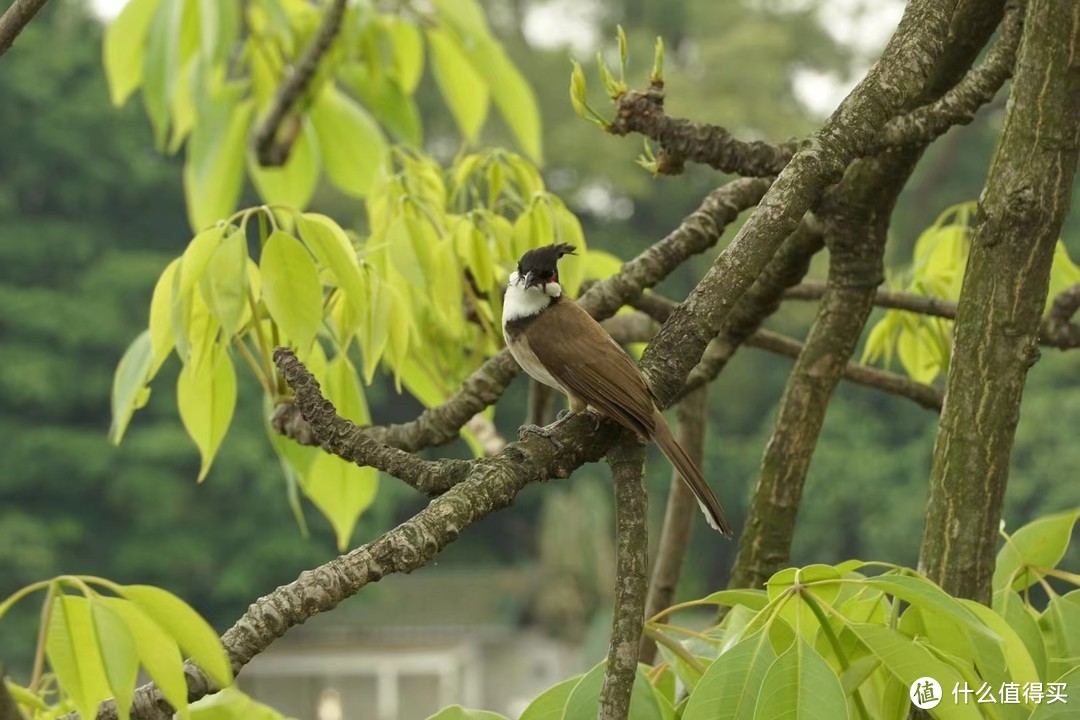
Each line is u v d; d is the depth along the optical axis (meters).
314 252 6.20
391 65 10.16
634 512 5.11
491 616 75.25
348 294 6.23
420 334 8.18
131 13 9.64
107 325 63.62
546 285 7.00
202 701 5.82
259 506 62.59
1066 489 50.22
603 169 71.81
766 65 72.38
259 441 62.41
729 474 66.50
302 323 5.98
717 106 70.81
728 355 8.08
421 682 73.56
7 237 65.25
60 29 70.88
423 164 8.30
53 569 59.25
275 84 10.14
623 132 6.30
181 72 10.07
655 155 6.62
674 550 8.38
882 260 7.03
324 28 9.38
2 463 60.34
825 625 4.83
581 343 6.81
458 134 76.69
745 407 67.88
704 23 78.62
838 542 59.84
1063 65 5.29
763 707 4.34
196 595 63.28
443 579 79.38
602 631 70.19
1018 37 6.25
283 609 4.50
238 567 62.03
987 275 5.42
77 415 64.25
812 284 8.43
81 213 68.31
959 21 6.59
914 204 57.97
